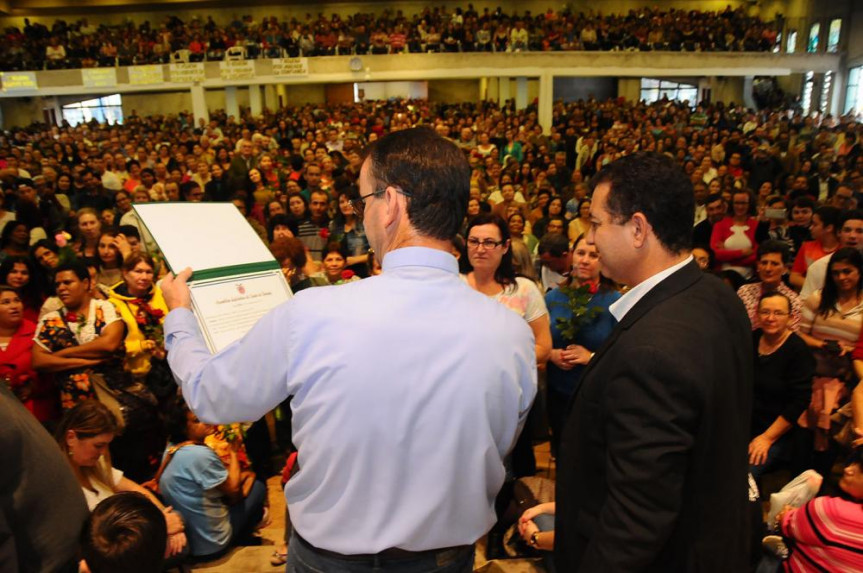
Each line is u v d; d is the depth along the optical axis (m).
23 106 19.97
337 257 3.78
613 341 1.03
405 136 0.90
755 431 2.64
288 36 16.66
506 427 0.88
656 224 1.01
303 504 0.86
